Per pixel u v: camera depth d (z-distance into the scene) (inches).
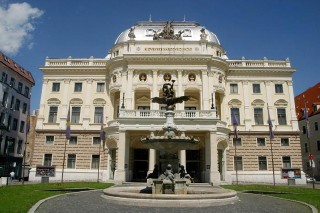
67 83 2103.8
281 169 1899.6
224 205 751.7
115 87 1957.4
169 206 708.0
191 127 1625.2
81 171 1941.4
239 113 2030.0
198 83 1924.2
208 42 2000.5
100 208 677.3
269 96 2052.2
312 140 2613.2
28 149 2684.5
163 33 2037.4
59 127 2026.3
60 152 1984.5
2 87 2258.9
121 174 1579.7
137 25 2206.0
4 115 2301.9
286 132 1980.8
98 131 1996.8
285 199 911.0
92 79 2103.8
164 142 896.3
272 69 2070.6
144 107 1987.0
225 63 1985.7
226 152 1840.6
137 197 741.3
